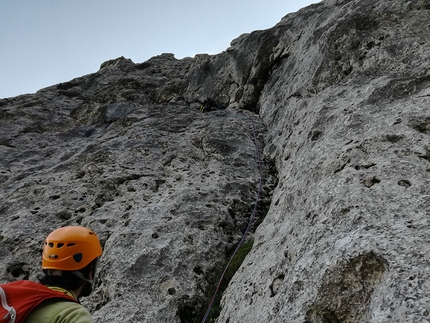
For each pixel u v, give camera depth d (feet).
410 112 22.98
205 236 29.78
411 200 15.69
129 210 34.37
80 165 46.55
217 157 43.04
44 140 68.39
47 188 41.09
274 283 17.95
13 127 73.00
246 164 41.83
